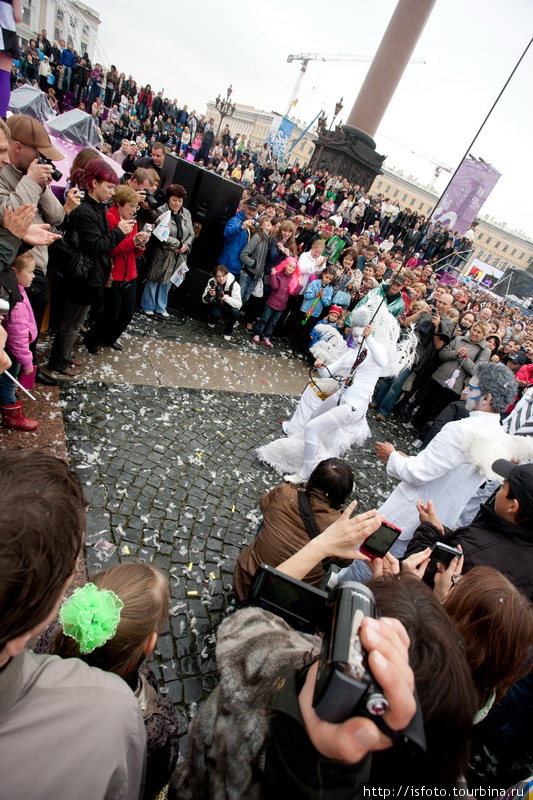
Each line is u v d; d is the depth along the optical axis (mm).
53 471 661
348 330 6133
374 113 18750
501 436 2500
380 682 566
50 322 4266
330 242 8406
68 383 3740
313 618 1088
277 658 868
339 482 2164
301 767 626
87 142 6340
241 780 728
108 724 674
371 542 1517
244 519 3232
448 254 17797
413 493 2676
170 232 5086
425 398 6098
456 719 715
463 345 5660
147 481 3168
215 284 5719
